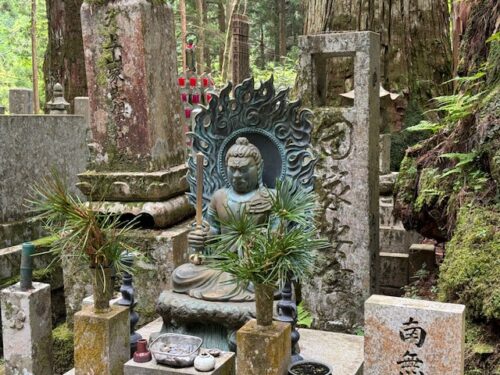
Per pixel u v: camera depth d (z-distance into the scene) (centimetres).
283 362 318
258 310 320
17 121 599
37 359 396
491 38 471
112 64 503
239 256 319
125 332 348
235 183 398
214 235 407
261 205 392
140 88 498
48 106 848
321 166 499
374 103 495
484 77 513
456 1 612
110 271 342
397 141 745
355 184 491
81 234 334
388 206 632
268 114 408
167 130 532
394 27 783
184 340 341
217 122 419
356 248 496
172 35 547
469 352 346
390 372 285
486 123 443
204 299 381
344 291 501
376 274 515
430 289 510
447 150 498
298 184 404
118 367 341
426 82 785
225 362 327
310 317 510
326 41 491
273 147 413
